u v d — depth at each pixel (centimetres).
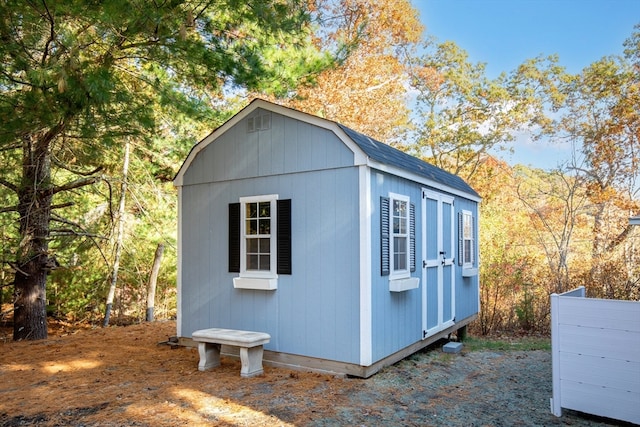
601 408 408
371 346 538
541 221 1522
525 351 757
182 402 449
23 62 499
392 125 1970
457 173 2028
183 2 511
